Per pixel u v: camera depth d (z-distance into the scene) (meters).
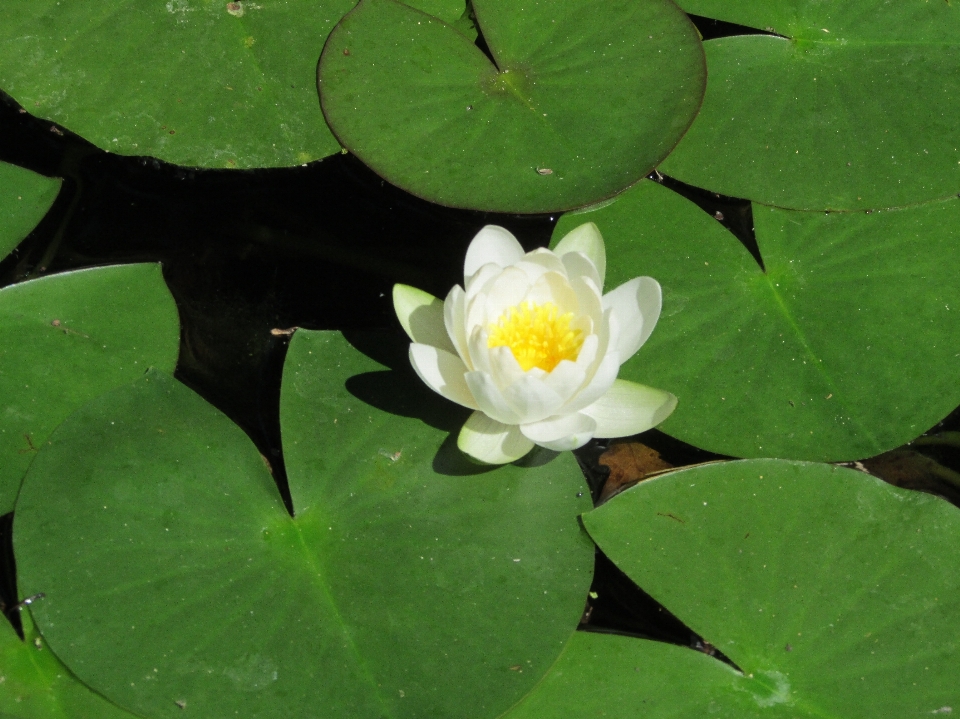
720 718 1.80
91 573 1.80
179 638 1.80
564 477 1.83
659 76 1.90
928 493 1.84
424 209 1.91
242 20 1.90
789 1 1.93
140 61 1.89
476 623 1.81
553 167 1.88
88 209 1.90
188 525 1.82
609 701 1.80
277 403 1.86
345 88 1.90
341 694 1.79
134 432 1.83
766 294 1.88
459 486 1.83
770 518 1.83
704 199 1.91
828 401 1.86
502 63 1.91
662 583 1.82
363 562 1.82
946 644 1.82
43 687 1.79
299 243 1.90
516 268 1.83
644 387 1.83
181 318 1.88
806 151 1.90
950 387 1.86
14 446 1.83
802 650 1.82
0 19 1.89
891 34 1.93
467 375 1.80
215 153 1.88
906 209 1.90
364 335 1.86
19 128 1.90
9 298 1.85
